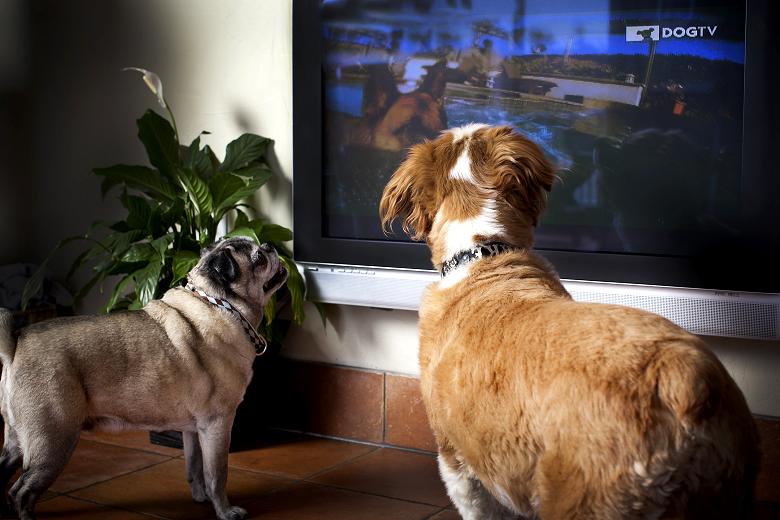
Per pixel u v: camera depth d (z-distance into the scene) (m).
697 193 2.89
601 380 1.59
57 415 2.68
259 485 3.30
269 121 3.95
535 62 3.12
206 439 2.93
